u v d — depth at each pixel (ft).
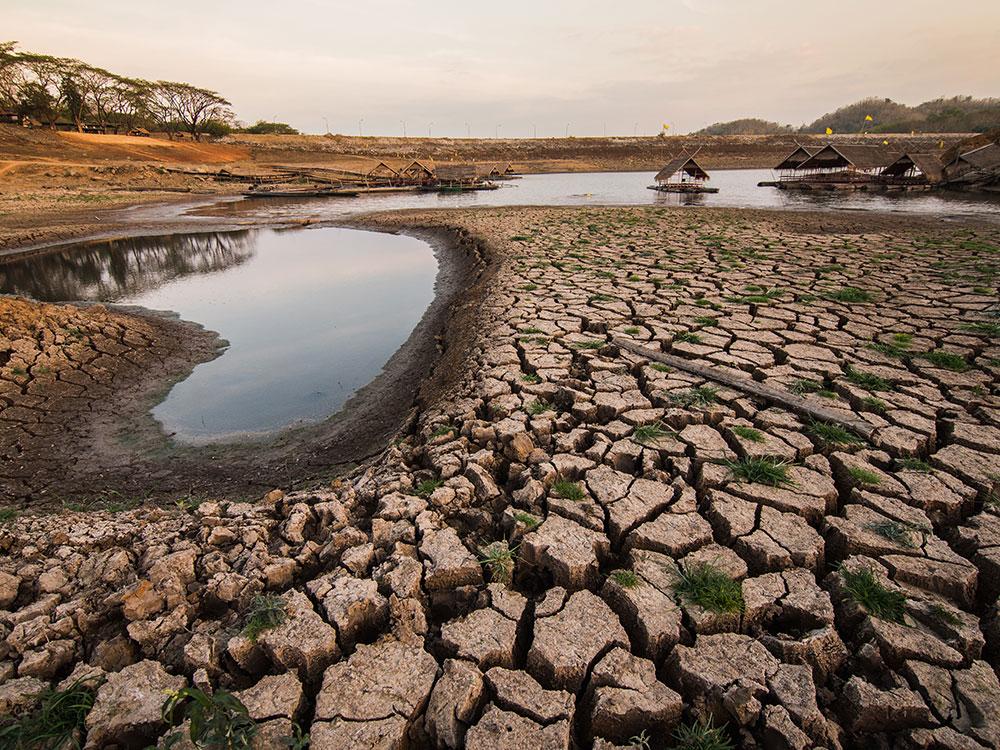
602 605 8.80
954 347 19.47
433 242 64.95
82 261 60.34
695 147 266.77
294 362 29.68
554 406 16.42
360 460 19.24
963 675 7.47
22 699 7.43
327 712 7.15
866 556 9.75
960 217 66.80
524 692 7.34
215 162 183.62
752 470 12.06
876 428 13.93
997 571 9.30
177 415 24.06
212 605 9.42
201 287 47.50
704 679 7.42
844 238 47.03
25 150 141.69
